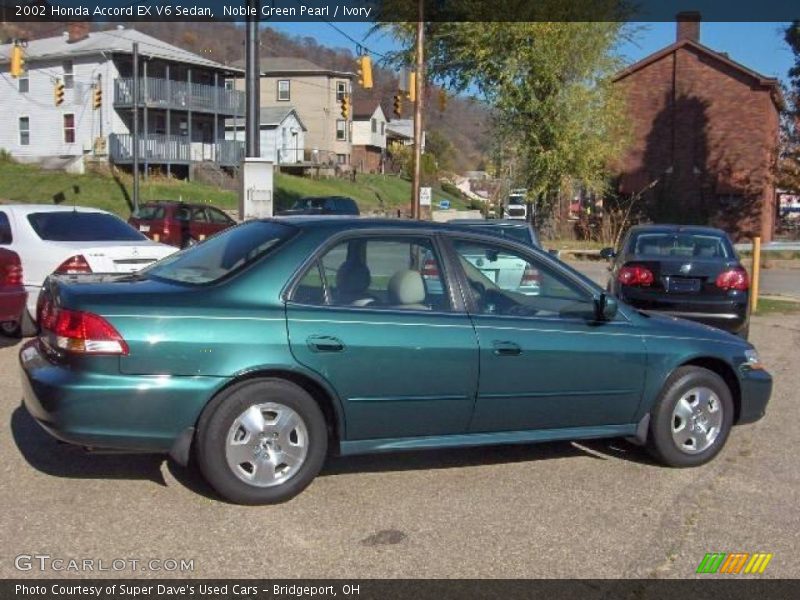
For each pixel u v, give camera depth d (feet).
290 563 14.01
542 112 95.76
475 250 18.49
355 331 16.66
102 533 14.89
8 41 155.43
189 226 75.61
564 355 18.25
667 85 117.50
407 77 76.74
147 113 139.85
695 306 33.12
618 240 102.53
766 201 116.16
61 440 15.71
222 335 15.87
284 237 17.30
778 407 26.05
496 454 20.36
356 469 18.85
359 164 245.86
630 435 19.49
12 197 119.85
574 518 16.39
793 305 54.29
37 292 31.27
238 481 16.07
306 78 221.46
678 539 15.51
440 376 17.24
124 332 15.44
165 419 15.60
